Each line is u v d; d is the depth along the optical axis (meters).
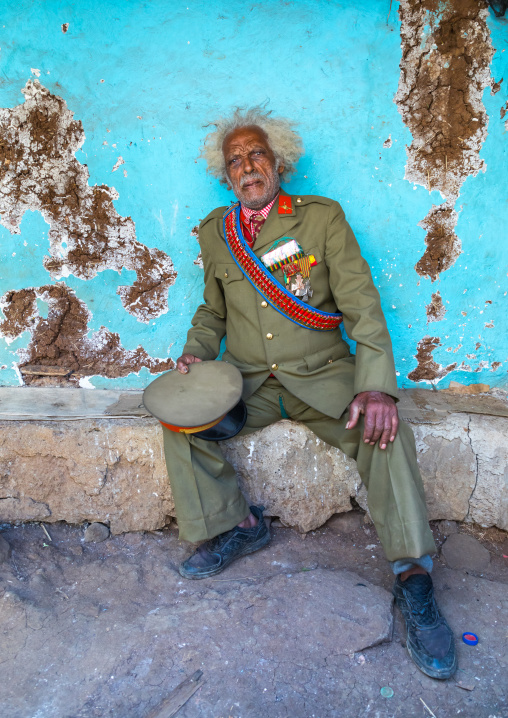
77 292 2.78
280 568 2.39
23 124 2.59
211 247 2.46
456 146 2.57
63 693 1.83
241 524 2.41
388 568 2.39
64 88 2.56
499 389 2.82
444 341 2.80
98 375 2.87
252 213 2.37
